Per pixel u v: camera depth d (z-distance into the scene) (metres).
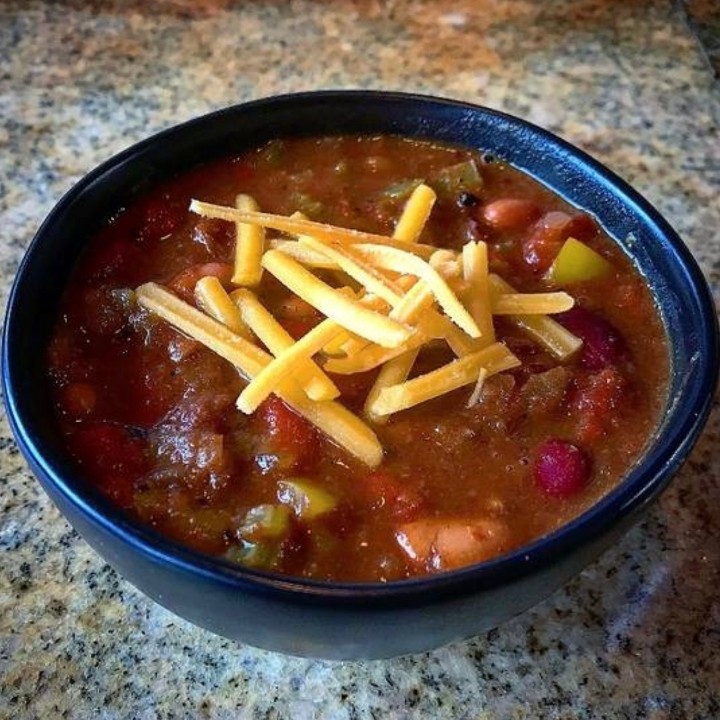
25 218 0.29
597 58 0.34
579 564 0.17
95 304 0.21
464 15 0.36
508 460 0.19
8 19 0.35
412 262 0.20
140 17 0.35
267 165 0.24
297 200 0.24
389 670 0.20
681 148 0.31
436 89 0.33
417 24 0.35
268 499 0.19
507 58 0.34
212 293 0.21
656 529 0.22
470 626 0.17
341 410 0.19
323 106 0.24
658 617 0.21
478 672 0.20
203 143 0.24
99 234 0.22
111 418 0.20
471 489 0.19
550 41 0.35
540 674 0.20
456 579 0.16
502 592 0.16
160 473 0.19
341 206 0.24
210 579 0.16
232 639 0.19
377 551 0.18
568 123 0.32
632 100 0.33
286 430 0.19
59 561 0.22
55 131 0.31
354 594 0.16
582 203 0.23
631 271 0.22
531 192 0.24
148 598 0.21
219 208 0.21
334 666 0.20
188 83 0.33
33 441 0.17
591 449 0.19
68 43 0.34
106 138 0.31
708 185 0.30
